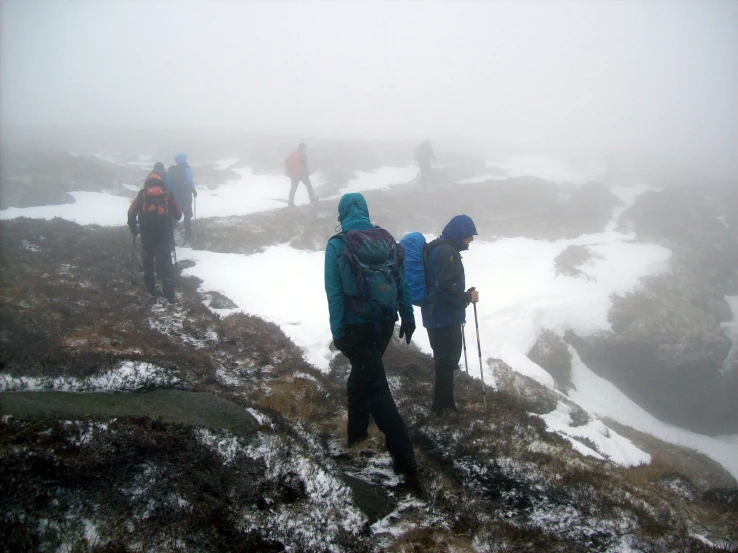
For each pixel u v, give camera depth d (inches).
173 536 131.3
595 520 170.6
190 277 473.7
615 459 324.5
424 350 419.5
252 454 164.4
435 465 206.1
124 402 176.2
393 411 186.1
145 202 374.3
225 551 132.4
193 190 589.0
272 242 641.6
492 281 698.8
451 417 242.8
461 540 157.6
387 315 179.8
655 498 199.0
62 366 193.8
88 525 127.3
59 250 451.2
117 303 348.8
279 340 343.9
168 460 149.3
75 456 139.1
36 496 127.9
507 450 215.2
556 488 188.1
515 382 408.8
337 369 331.6
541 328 639.8
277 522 144.7
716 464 474.0
